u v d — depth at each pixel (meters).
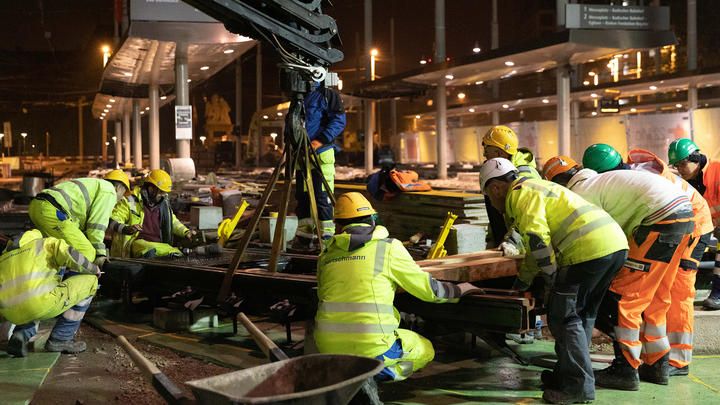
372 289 4.90
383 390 5.55
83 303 6.80
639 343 5.44
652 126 20.78
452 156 33.19
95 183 7.39
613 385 5.50
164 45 19.16
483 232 8.77
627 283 5.44
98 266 7.28
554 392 5.20
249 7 5.40
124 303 8.48
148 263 7.92
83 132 82.94
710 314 6.57
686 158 7.04
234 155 47.84
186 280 7.54
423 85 26.41
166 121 80.25
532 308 5.27
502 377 5.83
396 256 4.96
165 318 7.50
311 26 5.84
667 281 5.55
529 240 5.05
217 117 59.03
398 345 5.03
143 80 25.91
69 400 5.50
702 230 6.06
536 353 6.52
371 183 10.53
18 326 6.60
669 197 5.37
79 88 81.88
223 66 22.62
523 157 7.03
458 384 5.68
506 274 6.46
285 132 6.42
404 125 70.44
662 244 5.34
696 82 25.44
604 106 26.45
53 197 7.11
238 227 11.64
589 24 17.19
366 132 31.27
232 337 7.21
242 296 6.93
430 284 5.00
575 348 5.15
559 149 19.70
